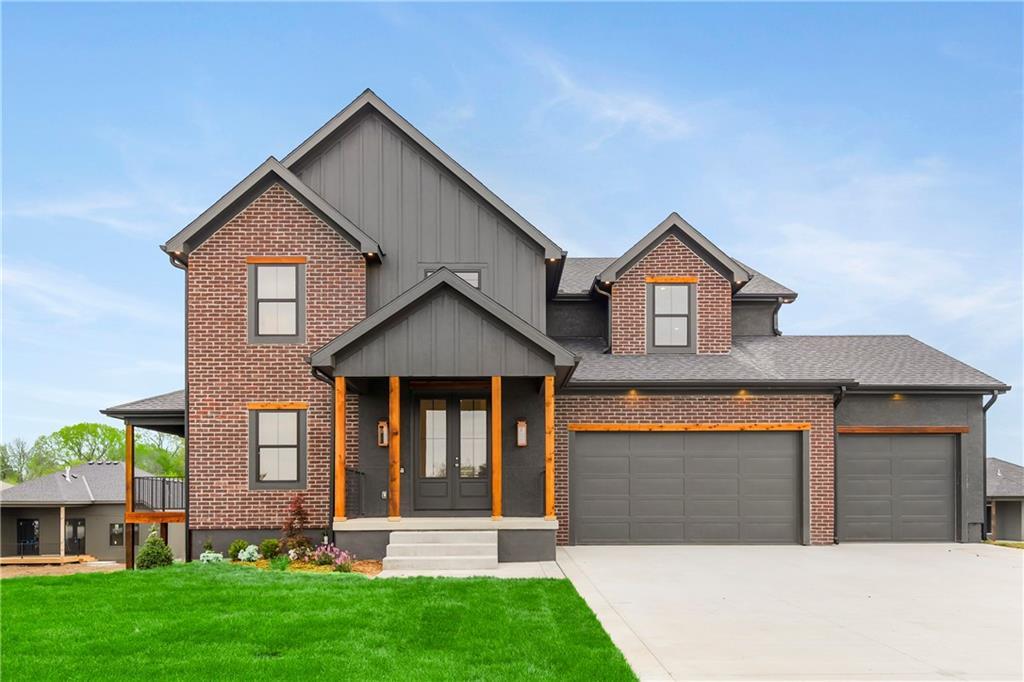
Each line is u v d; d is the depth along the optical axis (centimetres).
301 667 654
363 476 1532
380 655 691
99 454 5422
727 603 974
